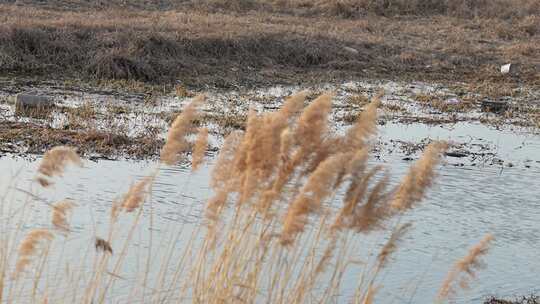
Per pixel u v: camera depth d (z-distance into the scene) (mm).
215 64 49812
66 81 42438
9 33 44781
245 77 48500
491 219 25734
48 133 31438
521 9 80438
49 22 48844
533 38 72062
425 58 59375
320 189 11477
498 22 76000
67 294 16750
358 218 12188
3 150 28672
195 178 27000
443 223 24781
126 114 36500
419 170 12328
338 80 51312
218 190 12719
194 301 13250
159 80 45281
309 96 45562
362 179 12211
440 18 76062
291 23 65562
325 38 59031
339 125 37719
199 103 13391
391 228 23062
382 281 19625
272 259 13328
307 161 12016
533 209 27219
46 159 12516
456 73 57250
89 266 18609
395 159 32281
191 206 23844
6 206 21969
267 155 11891
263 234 12609
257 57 52406
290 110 12055
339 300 18156
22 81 41469
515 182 30609
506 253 22828
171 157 13336
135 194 13391
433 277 20328
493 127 41188
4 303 15375
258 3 72938
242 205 12961
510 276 21188
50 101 35969
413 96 47938
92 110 36031
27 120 33656
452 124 41156
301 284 13156
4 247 16438
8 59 43250
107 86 42531
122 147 30594
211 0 70562
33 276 17359
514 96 51125
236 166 12320
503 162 33781
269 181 12312
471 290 19922
